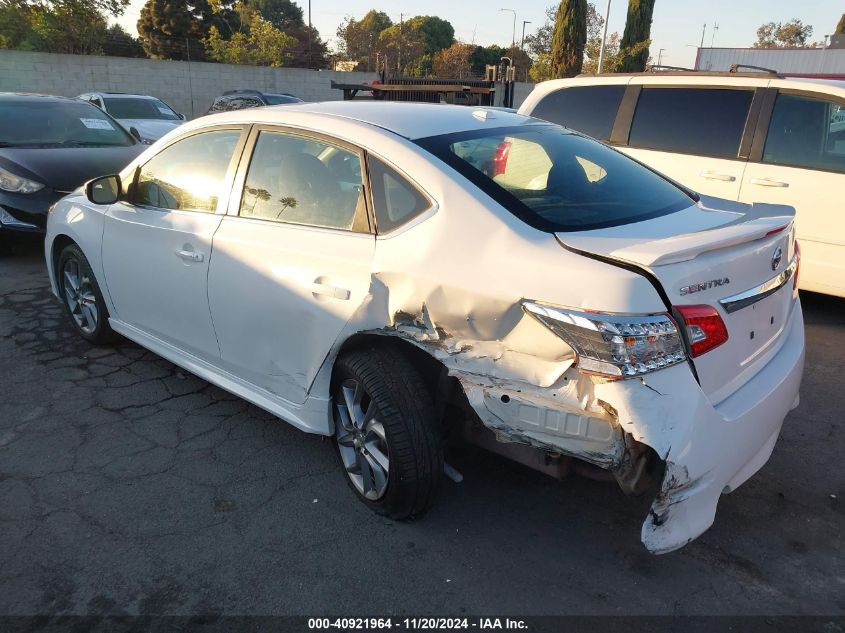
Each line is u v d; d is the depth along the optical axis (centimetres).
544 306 221
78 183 676
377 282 264
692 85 582
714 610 241
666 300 213
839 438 359
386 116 307
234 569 261
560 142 322
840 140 509
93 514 293
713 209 297
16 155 685
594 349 211
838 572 260
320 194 300
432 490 275
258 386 336
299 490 312
